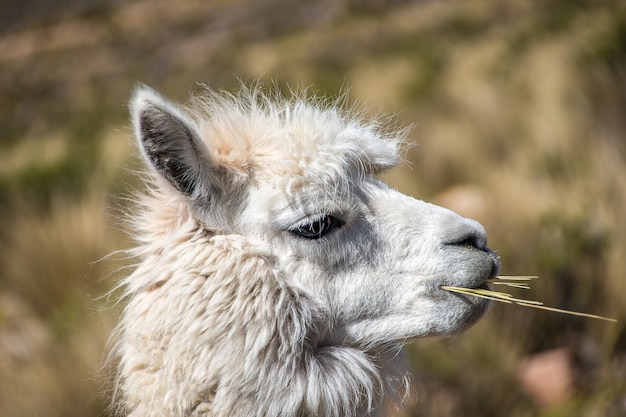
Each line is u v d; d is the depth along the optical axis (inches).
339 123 291.9
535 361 472.1
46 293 587.5
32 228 642.2
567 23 1414.9
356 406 271.6
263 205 271.0
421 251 276.7
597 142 737.0
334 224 275.4
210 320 256.1
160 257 271.9
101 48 2352.4
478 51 1397.6
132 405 268.4
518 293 500.4
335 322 276.1
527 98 978.1
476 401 442.3
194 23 2384.4
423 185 763.4
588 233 539.8
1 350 507.5
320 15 2094.0
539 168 713.6
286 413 260.2
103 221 611.8
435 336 277.4
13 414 440.8
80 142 1427.2
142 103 259.4
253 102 305.4
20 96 2070.6
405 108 1077.1
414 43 1620.3
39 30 2827.3
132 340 267.7
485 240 284.4
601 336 480.4
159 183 281.4
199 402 257.4
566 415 416.8
